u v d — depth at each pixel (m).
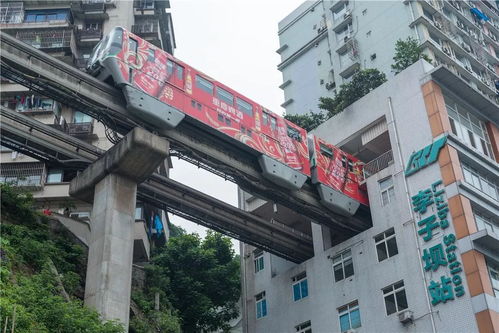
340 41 51.91
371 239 31.47
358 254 31.66
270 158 29.56
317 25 55.34
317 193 32.12
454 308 26.61
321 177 31.80
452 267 27.38
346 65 50.25
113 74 24.91
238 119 29.05
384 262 30.23
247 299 36.72
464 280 26.86
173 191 28.44
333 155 33.38
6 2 42.84
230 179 29.61
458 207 28.39
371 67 47.84
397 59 38.88
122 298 22.78
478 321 25.64
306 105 52.41
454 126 32.19
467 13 54.53
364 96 35.56
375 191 32.53
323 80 52.09
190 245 38.06
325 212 32.16
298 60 55.53
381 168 33.75
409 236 29.72
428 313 27.31
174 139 26.59
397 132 32.78
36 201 35.12
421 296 27.94
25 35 40.97
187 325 35.62
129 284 23.31
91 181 25.47
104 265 22.89
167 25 51.00
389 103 33.81
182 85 27.23
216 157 28.05
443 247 28.12
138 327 26.09
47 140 25.47
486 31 55.75
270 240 32.75
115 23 44.06
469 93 33.34
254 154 29.48
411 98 32.91
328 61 52.56
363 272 30.95
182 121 27.02
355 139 35.44
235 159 28.89
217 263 38.31
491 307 25.83
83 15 43.91
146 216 38.81
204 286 37.06
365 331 29.47
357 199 33.03
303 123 40.38
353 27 51.16
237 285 38.44
